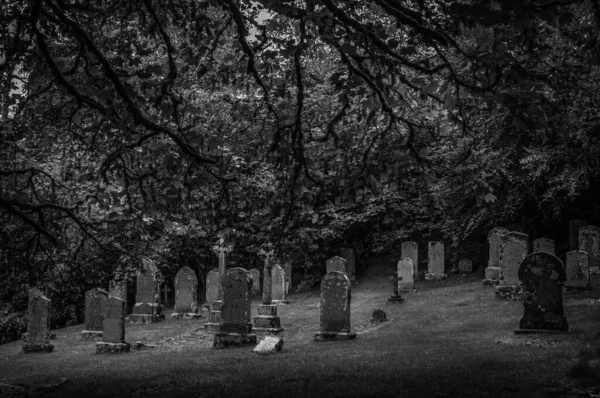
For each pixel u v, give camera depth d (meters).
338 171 9.84
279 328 18.92
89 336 21.03
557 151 21.00
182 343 18.53
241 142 10.52
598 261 22.14
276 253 10.09
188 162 9.70
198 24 9.84
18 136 11.45
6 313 26.00
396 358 10.86
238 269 16.55
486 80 7.44
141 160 11.05
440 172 9.35
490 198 9.39
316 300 26.98
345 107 8.56
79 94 8.73
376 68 8.32
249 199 10.14
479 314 16.80
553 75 7.37
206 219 10.76
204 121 11.02
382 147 9.19
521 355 9.99
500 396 7.30
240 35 8.27
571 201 24.77
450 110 7.97
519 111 6.91
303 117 11.88
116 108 8.74
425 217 32.69
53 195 11.90
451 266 31.02
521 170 20.97
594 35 7.22
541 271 12.76
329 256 32.97
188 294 25.53
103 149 11.70
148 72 8.08
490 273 24.06
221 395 8.75
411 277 25.27
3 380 12.40
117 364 14.12
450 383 8.11
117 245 13.38
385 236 33.69
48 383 11.72
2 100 11.27
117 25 11.45
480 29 7.25
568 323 13.38
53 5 7.88
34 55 10.02
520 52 7.26
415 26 6.82
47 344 18.44
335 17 7.39
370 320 18.44
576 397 7.05
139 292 24.86
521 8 5.43
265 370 10.73
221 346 16.20
